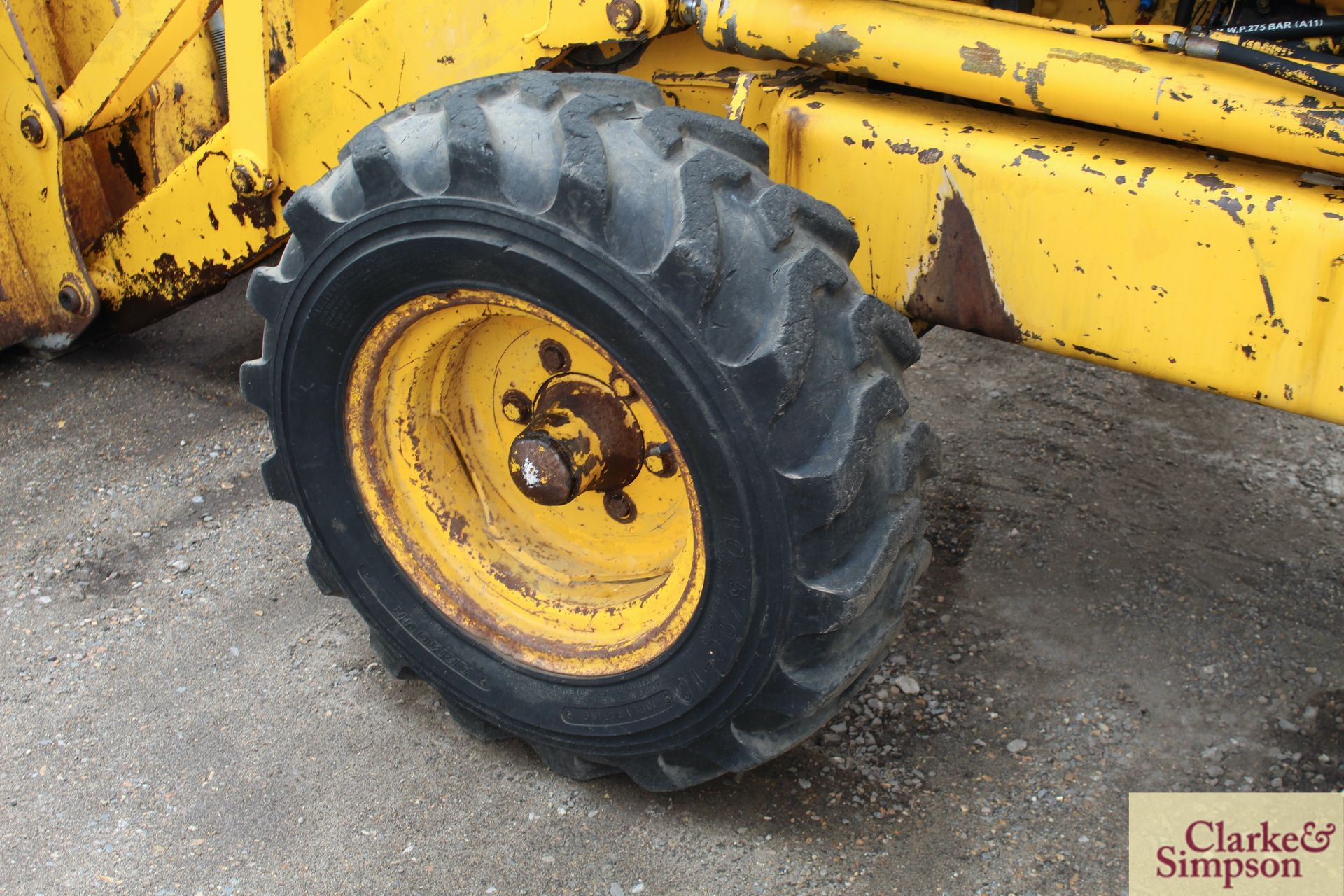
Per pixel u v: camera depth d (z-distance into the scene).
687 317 1.62
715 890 2.00
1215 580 2.74
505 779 2.23
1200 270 1.68
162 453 3.23
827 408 1.65
